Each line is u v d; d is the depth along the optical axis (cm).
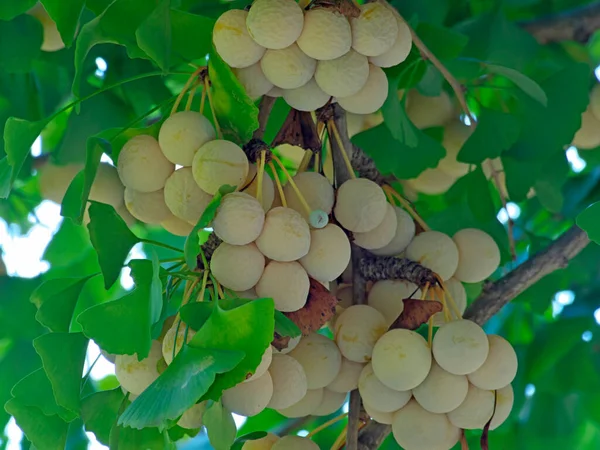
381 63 74
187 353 66
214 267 69
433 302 75
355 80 73
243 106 71
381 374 73
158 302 69
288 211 69
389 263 77
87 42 75
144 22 74
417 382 72
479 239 80
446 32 88
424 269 77
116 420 73
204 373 65
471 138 90
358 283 78
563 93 91
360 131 95
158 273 69
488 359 73
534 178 93
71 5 78
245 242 68
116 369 72
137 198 73
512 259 93
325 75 72
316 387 74
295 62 71
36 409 75
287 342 71
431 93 93
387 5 75
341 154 79
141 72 94
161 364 70
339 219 75
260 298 67
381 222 76
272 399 70
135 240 73
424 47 84
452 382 73
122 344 68
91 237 72
